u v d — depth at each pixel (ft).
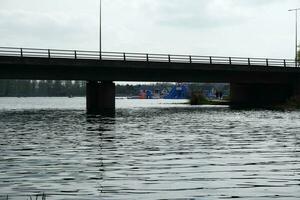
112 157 77.61
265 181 56.59
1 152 83.92
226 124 155.43
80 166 67.97
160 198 47.65
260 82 284.20
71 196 48.49
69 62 227.81
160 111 252.01
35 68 227.61
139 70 249.75
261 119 180.14
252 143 99.04
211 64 262.26
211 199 47.24
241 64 271.69
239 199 47.26
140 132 125.49
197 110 260.01
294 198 47.62
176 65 252.42
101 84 250.16
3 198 47.37
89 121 170.50
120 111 255.29
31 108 321.73
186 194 49.52
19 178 58.39
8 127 142.72
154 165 69.00
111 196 48.57
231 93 322.75
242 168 66.44
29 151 85.35
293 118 184.96
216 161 73.20
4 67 221.66
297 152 84.17
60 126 146.00
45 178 58.49
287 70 284.00
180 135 117.19
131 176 59.93
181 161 73.15
